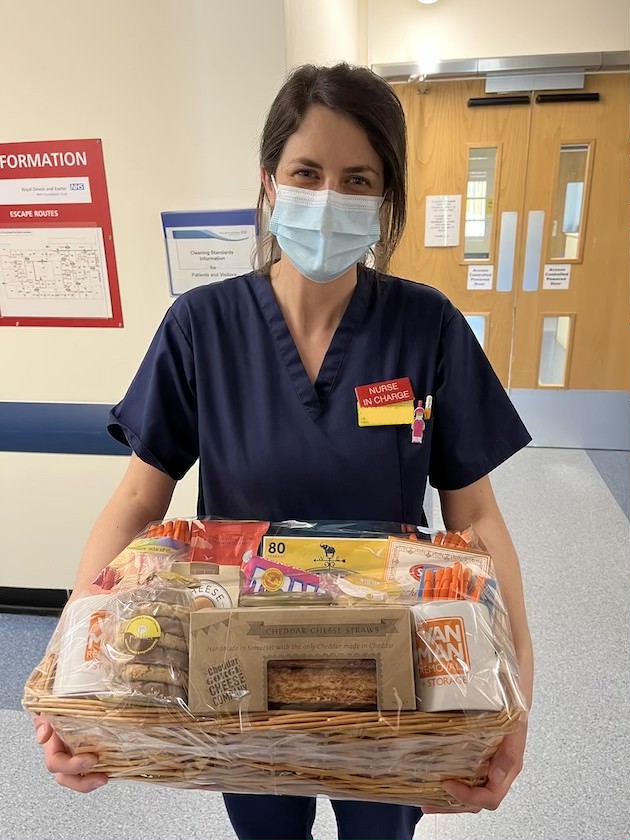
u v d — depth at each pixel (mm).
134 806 1606
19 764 1731
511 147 3455
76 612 707
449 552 784
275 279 981
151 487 983
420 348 943
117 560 792
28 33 1739
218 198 1814
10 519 2303
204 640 621
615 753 1720
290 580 725
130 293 1961
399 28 3410
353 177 857
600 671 2029
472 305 3762
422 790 655
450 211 3604
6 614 2404
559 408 3883
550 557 2717
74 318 2016
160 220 1859
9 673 2094
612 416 3848
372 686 614
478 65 3299
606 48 3303
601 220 3494
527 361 3822
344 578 734
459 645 631
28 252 1960
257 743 615
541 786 1627
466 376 955
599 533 2914
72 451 2170
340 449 902
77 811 1597
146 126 1778
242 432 925
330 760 632
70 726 637
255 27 1645
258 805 1055
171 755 640
